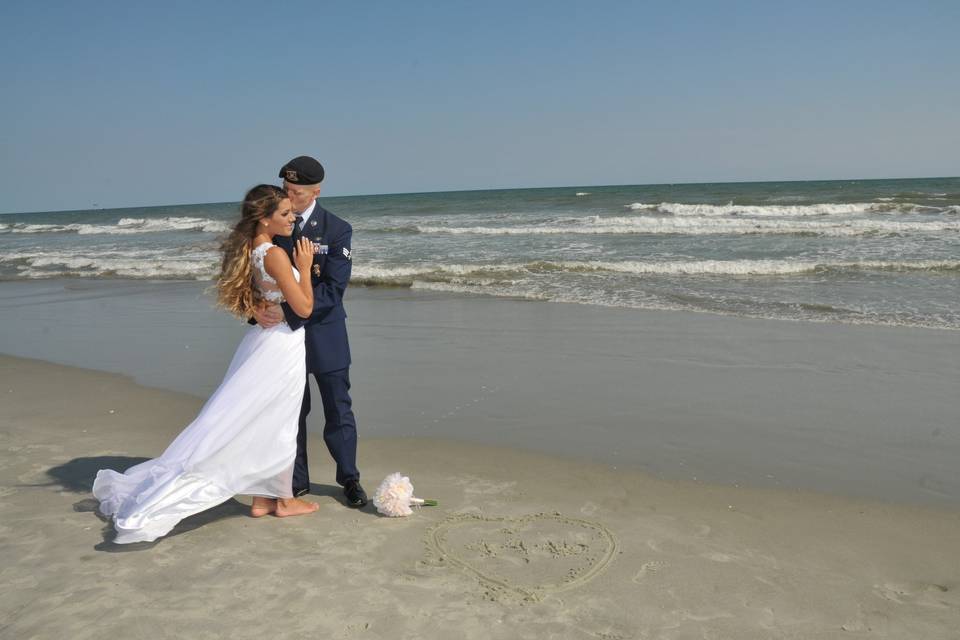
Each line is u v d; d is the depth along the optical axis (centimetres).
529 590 316
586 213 3120
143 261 1933
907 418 559
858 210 2555
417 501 406
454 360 780
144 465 399
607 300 1114
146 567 338
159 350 864
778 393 632
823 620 295
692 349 795
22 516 394
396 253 1855
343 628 288
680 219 2528
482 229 2381
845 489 434
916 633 286
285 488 388
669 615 298
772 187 6625
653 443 518
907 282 1162
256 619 295
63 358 839
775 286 1180
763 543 364
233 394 377
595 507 409
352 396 654
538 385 674
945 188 4278
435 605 305
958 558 348
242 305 380
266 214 373
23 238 3466
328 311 407
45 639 280
